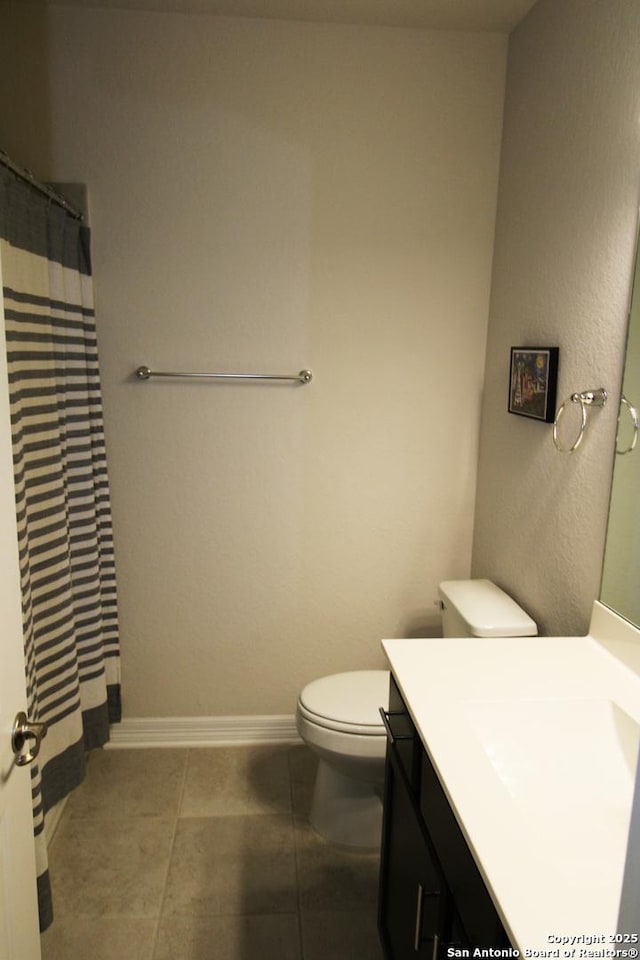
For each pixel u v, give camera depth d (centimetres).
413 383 252
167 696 269
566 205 188
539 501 204
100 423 238
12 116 227
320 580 265
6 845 112
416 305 247
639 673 152
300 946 181
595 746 138
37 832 171
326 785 221
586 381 177
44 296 188
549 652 164
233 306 243
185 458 252
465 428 256
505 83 234
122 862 209
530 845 101
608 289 166
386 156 237
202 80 229
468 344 250
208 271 240
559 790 129
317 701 212
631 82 156
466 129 236
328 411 252
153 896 196
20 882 119
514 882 94
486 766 119
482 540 254
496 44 231
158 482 253
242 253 240
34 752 116
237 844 218
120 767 257
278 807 236
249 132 233
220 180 235
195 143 232
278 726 274
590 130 174
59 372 205
